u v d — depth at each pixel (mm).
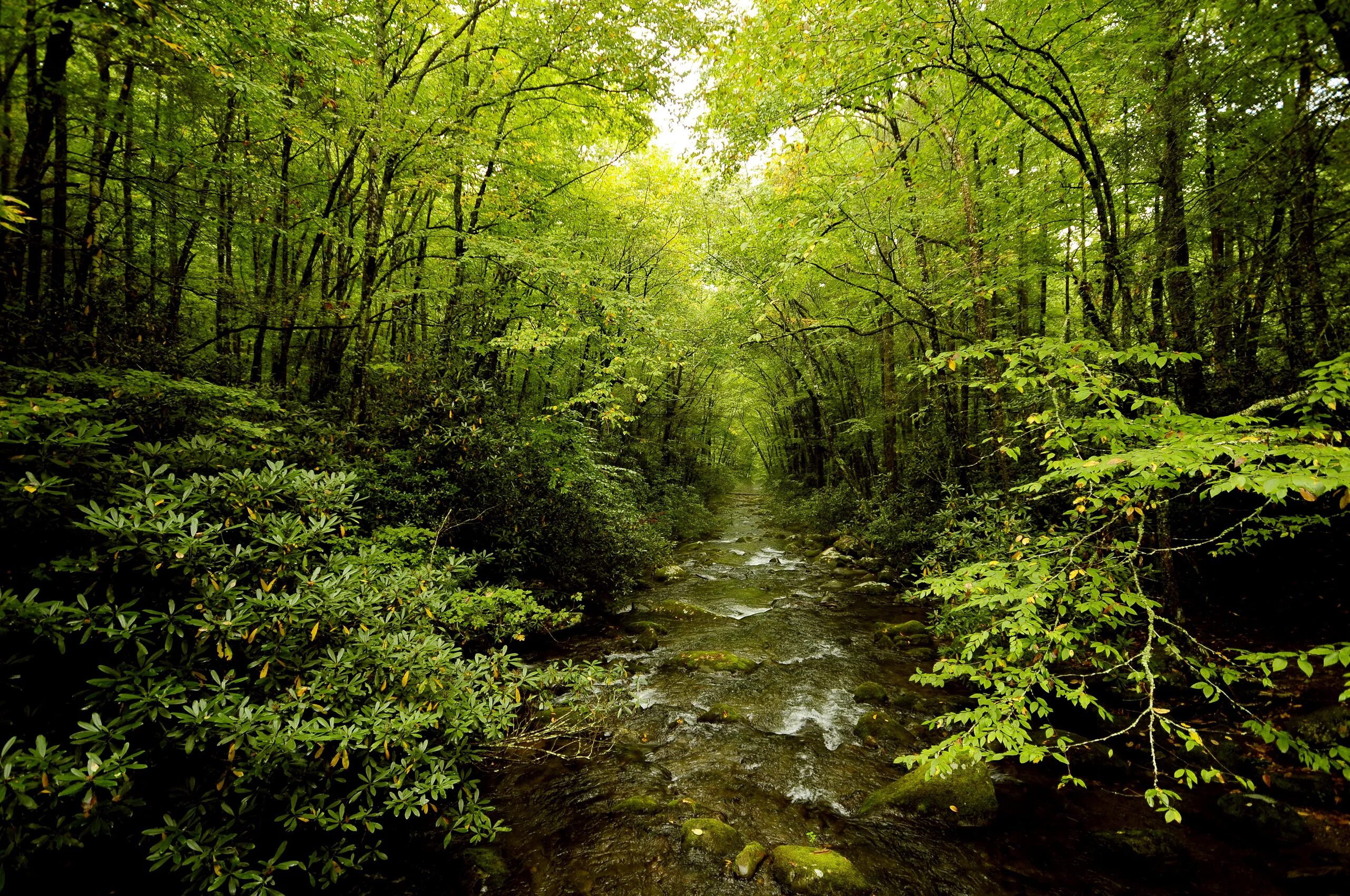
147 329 7316
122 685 2432
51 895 2613
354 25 7852
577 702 5070
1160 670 6156
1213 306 7523
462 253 10250
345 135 7422
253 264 10672
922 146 9930
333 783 3457
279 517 3514
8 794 2264
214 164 6641
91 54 6238
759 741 5609
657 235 15898
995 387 3922
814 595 11398
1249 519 3707
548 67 10211
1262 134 6473
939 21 5211
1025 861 3916
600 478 10156
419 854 3689
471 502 8180
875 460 21516
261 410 6891
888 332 15000
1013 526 7566
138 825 2852
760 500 33656
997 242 8133
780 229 7387
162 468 3125
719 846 3945
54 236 6566
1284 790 4402
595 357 12680
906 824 4320
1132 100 6820
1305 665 2496
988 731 3258
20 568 2932
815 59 6051
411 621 3957
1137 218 8938
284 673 3066
